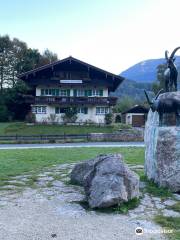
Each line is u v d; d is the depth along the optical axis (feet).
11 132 137.08
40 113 161.89
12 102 198.80
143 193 31.19
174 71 35.22
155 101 34.24
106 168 28.58
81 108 163.12
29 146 86.43
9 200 29.27
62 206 27.71
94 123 158.20
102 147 77.97
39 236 21.42
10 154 60.90
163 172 32.24
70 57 155.63
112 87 165.89
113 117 170.50
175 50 34.96
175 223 23.82
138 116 180.86
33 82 159.43
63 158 55.72
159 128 33.12
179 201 28.99
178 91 33.88
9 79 229.66
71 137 104.68
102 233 22.06
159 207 27.37
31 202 28.76
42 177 38.78
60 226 23.22
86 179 29.63
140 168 45.78
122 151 68.08
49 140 100.07
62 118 159.22
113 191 26.78
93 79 161.89
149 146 37.11
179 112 32.55
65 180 37.04
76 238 21.17
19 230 22.39
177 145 31.73
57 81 159.63
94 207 26.76
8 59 230.07
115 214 25.80
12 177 38.78
